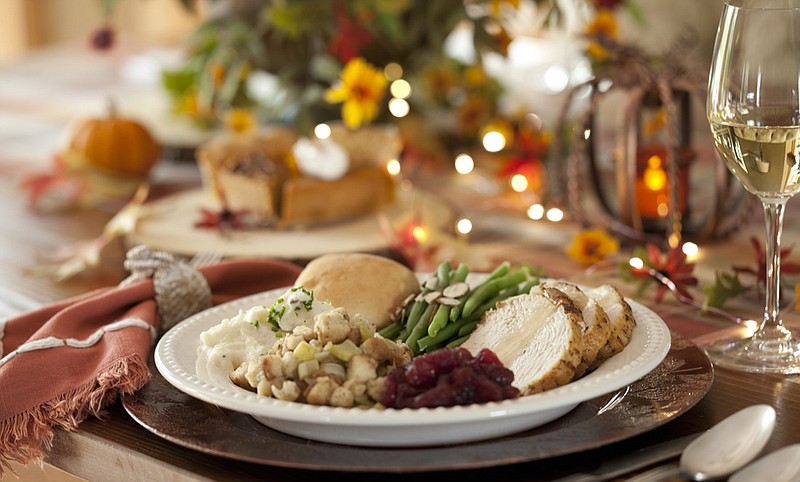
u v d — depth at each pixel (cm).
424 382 113
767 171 123
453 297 128
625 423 114
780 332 129
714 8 229
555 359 116
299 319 122
